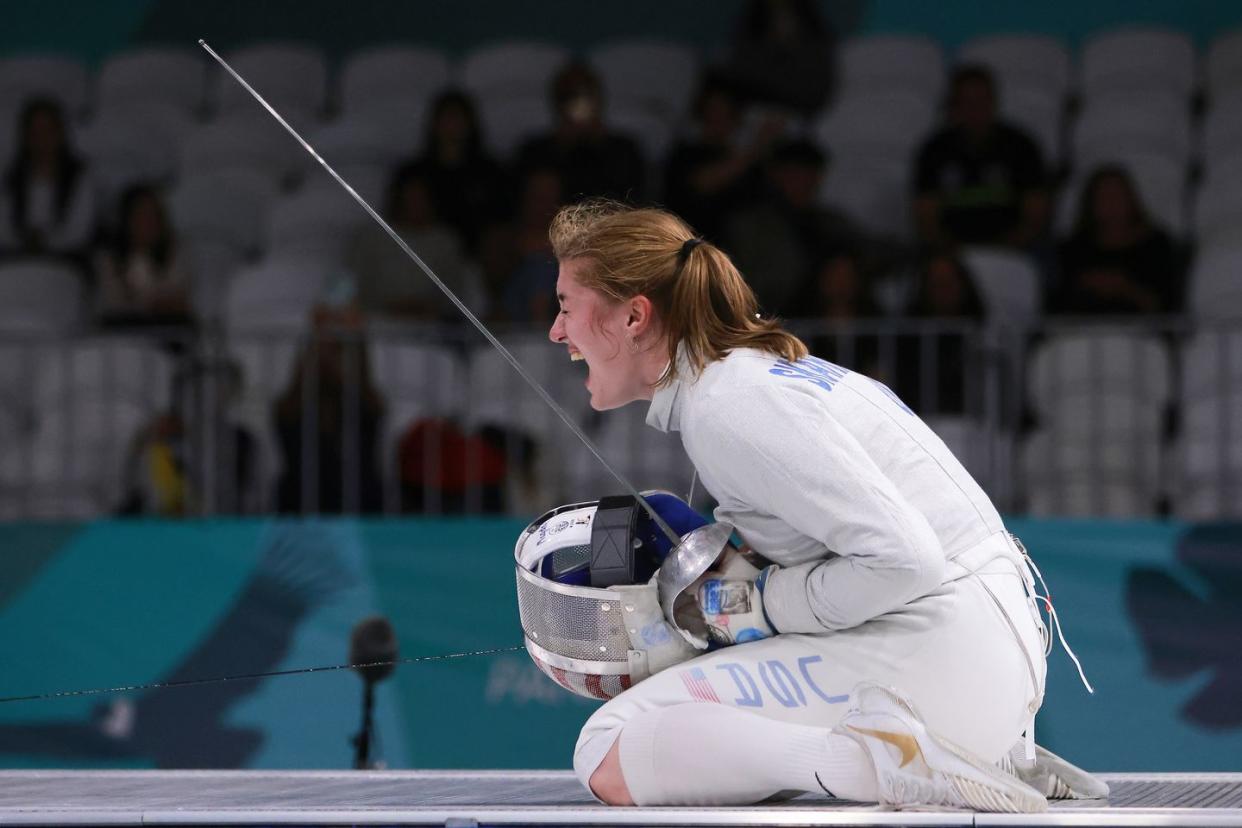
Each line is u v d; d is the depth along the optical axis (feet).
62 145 84.23
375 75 87.40
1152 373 67.72
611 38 89.20
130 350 72.64
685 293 21.49
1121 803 22.40
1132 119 78.89
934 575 19.57
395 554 51.70
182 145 84.99
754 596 21.08
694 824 19.38
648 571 22.24
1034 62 81.41
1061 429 67.46
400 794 24.29
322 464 65.10
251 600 51.75
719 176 76.89
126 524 52.60
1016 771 22.90
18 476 71.15
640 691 21.50
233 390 69.46
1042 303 72.54
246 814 20.22
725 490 20.93
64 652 51.85
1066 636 48.55
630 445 66.13
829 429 20.03
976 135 76.69
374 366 67.87
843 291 72.28
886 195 76.48
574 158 78.38
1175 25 82.94
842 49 83.30
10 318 77.71
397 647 50.72
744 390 20.38
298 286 78.43
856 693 20.10
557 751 49.26
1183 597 48.06
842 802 22.07
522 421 67.92
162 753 50.78
